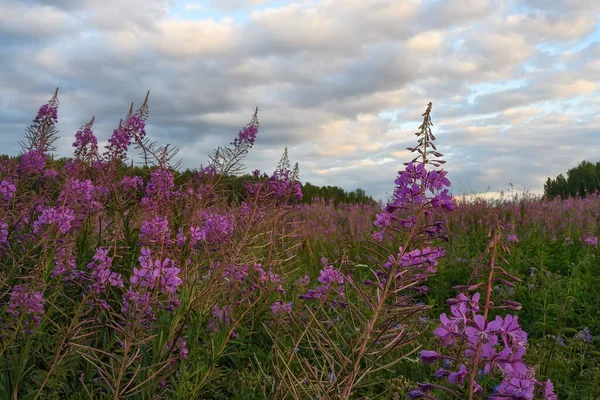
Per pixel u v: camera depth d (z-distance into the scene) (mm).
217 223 4539
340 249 9477
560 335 4781
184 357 3379
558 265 7535
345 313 4176
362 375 2322
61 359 2891
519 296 6191
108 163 5754
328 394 2365
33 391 3012
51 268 3902
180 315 3295
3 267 4059
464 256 8070
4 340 3158
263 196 5367
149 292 3170
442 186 2395
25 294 3215
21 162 5559
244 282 4859
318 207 15773
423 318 4992
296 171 6180
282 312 4590
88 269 4066
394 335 2322
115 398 2760
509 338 1805
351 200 20328
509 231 10062
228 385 3824
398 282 2453
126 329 3084
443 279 7043
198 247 4672
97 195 5035
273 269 5766
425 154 2416
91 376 3350
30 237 4105
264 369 3941
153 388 3041
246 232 4387
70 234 4488
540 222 11195
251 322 4676
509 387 1801
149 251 3213
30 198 5379
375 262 2547
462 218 11195
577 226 10875
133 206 5195
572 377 4246
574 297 5863
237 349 4301
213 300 4133
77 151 5840
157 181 4801
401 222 2545
